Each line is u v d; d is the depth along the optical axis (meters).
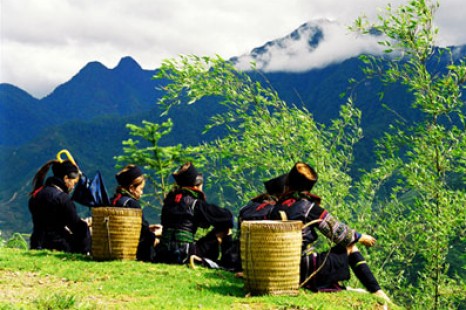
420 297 12.77
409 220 12.69
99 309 5.70
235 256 8.72
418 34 12.26
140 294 6.68
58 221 9.65
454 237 12.44
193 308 5.91
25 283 7.24
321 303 6.25
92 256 8.88
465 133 11.70
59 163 9.79
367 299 6.66
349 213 12.91
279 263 6.56
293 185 7.31
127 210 8.80
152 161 12.15
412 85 12.20
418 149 12.39
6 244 11.21
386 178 12.84
